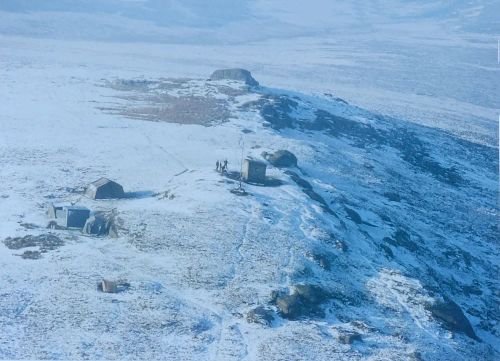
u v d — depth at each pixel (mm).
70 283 51062
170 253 57125
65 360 42188
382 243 67750
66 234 60688
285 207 67438
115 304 48875
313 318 51844
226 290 52906
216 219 62656
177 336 46406
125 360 42969
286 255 58656
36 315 46656
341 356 47000
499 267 72750
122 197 70062
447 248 73188
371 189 85688
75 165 79875
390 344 50219
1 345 42969
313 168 86500
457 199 92188
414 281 60562
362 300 56031
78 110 107062
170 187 72250
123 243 58812
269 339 47594
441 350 51250
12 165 78562
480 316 61125
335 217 68750
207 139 92562
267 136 96750
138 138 91875
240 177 73750
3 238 58875
